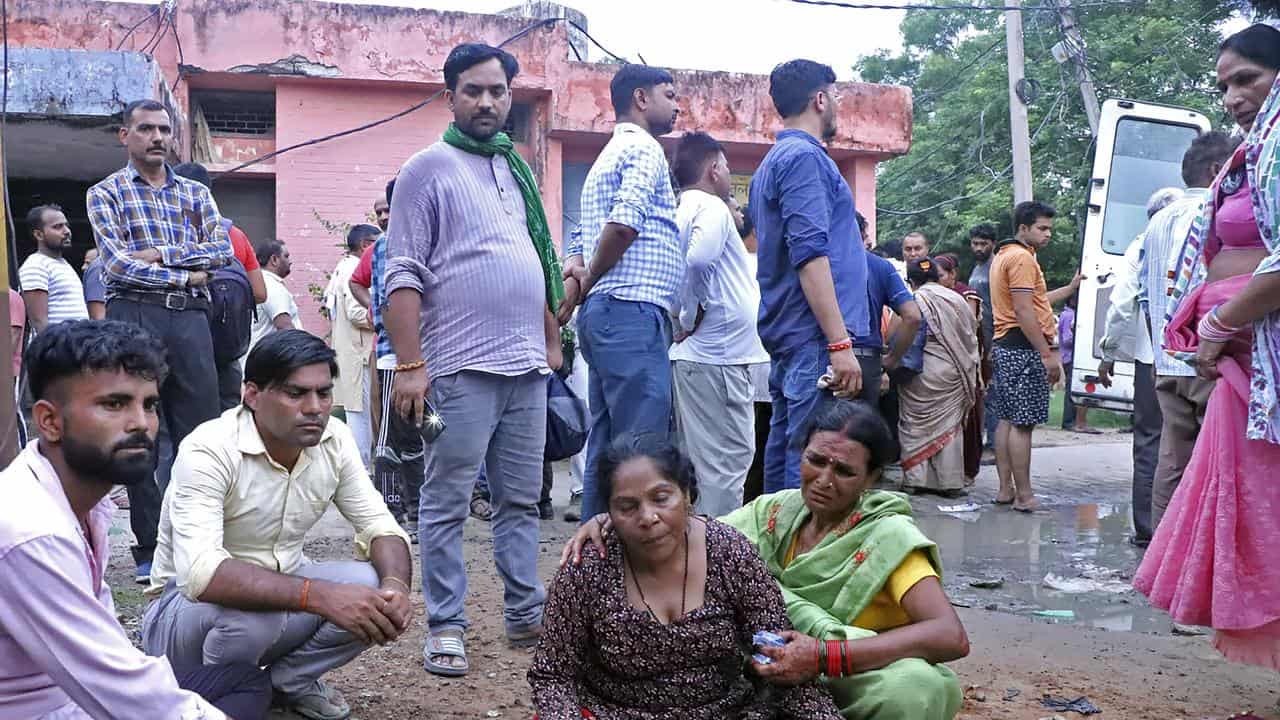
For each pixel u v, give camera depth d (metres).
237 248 6.09
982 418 8.44
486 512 6.79
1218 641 3.63
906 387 8.14
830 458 2.96
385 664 3.99
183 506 3.15
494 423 4.01
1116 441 11.77
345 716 3.45
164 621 3.28
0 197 3.27
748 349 5.06
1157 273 5.38
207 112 13.92
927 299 8.12
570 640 2.76
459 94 4.01
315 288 13.39
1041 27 23.41
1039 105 22.92
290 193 13.67
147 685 2.26
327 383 3.24
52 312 7.06
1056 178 22.78
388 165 13.92
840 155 15.80
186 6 13.09
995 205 22.02
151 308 4.84
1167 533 3.77
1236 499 3.51
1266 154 3.48
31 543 2.19
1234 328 3.50
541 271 4.13
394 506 6.77
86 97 9.50
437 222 3.96
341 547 5.90
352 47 13.57
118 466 2.27
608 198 4.46
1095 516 7.38
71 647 2.22
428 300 3.98
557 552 5.93
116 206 4.89
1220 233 3.75
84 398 2.24
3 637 2.29
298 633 3.30
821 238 4.19
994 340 7.62
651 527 2.61
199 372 4.95
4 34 3.83
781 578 3.16
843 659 2.74
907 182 25.56
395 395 3.89
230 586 3.04
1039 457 10.33
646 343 4.36
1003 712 3.58
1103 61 22.06
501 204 4.04
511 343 3.97
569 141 14.48
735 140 14.87
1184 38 21.52
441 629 3.93
